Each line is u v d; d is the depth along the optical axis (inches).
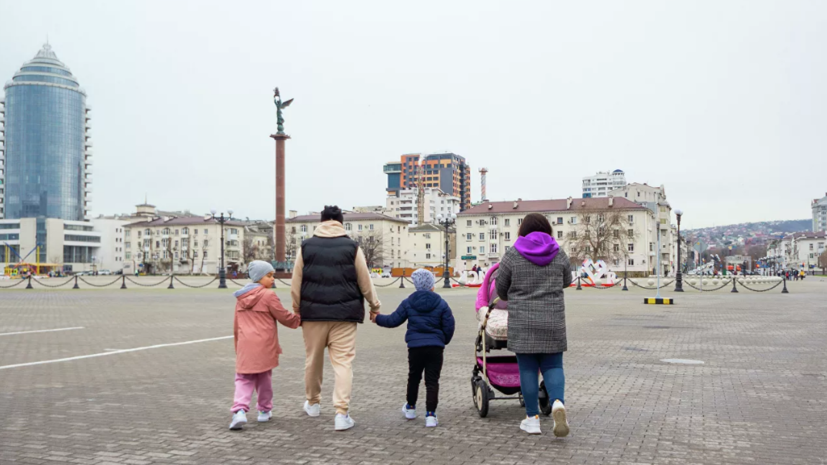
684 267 6038.4
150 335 587.5
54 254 6003.9
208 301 1129.4
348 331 259.1
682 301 1156.5
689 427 249.3
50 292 1525.6
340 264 255.1
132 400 307.0
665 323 701.3
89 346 509.4
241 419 247.8
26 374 381.1
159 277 3659.0
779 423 255.4
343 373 253.1
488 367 269.9
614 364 409.1
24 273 3929.6
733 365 404.5
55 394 321.1
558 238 4141.2
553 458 209.8
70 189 6550.2
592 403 293.0
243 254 5123.0
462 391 327.9
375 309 267.1
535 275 234.5
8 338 562.3
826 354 454.6
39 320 738.2
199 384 349.4
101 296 1316.4
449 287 1820.9
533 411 240.1
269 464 205.6
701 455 212.2
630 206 3986.2
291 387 341.7
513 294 237.3
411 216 7421.3
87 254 6353.3
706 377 361.1
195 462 207.9
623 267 3961.6
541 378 292.8
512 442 229.6
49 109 6432.1
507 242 4333.2
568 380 351.9
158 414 277.3
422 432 245.4
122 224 6688.0
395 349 492.4
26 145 6368.1
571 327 655.8
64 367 406.9
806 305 1031.0
